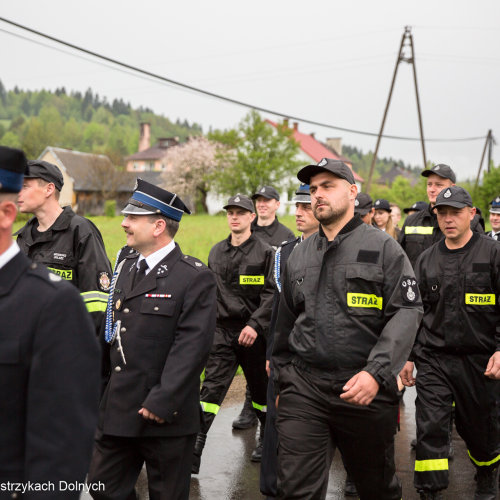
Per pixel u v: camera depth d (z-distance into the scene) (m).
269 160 54.81
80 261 4.16
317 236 3.56
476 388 4.41
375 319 3.32
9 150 1.88
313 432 3.31
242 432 6.02
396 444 5.81
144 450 3.31
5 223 1.88
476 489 4.65
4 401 1.82
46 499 1.77
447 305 4.46
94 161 62.19
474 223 5.93
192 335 3.26
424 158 33.44
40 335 1.84
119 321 3.35
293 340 3.47
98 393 1.95
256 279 5.44
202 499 4.48
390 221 8.59
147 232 3.37
